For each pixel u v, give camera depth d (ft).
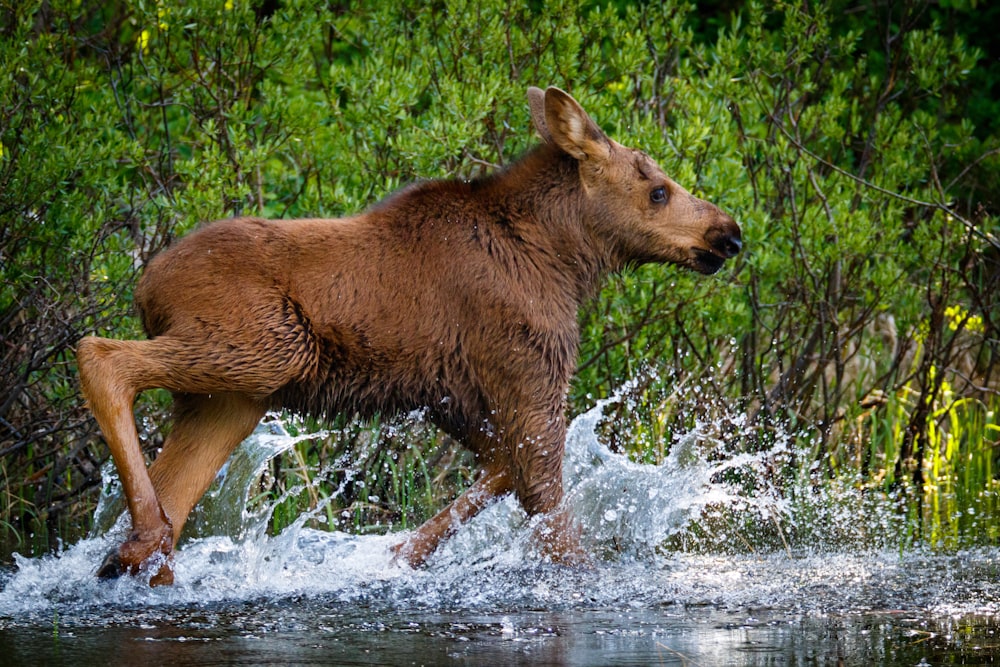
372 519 53.01
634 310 57.52
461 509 46.09
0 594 39.45
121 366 39.55
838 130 64.13
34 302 52.08
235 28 57.26
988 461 61.05
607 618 36.60
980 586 40.83
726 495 51.31
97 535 47.85
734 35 63.10
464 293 43.19
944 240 62.28
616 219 45.85
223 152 56.59
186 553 44.73
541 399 44.04
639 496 48.80
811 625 35.55
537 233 44.88
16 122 55.01
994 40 91.15
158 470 43.45
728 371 62.69
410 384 43.24
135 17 59.67
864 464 61.26
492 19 59.06
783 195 62.54
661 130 59.41
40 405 54.75
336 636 34.14
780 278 61.26
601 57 62.03
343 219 43.47
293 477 53.11
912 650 32.55
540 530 44.39
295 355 40.98
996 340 64.49
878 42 87.40
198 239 41.42
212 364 40.19
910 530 50.11
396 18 64.69
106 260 53.83
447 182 44.73
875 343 63.67
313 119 57.47
